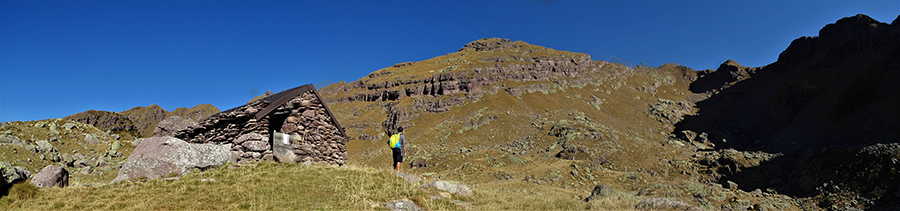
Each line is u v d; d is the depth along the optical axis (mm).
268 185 12820
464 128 143250
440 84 176375
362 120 165125
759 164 93312
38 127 23375
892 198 56219
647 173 95938
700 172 95938
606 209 14266
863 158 67250
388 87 195125
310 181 13680
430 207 12219
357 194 12398
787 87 187125
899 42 147250
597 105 193750
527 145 125312
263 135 17062
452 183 16078
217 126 16672
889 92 127250
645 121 179125
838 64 179625
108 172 22031
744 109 194250
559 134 129875
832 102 144000
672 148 132250
